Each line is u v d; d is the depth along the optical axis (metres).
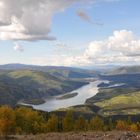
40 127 102.62
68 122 109.56
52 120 108.19
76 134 55.00
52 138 50.25
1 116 90.06
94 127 113.38
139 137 48.06
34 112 109.12
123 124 121.06
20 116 100.12
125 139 46.53
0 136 56.97
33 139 50.84
